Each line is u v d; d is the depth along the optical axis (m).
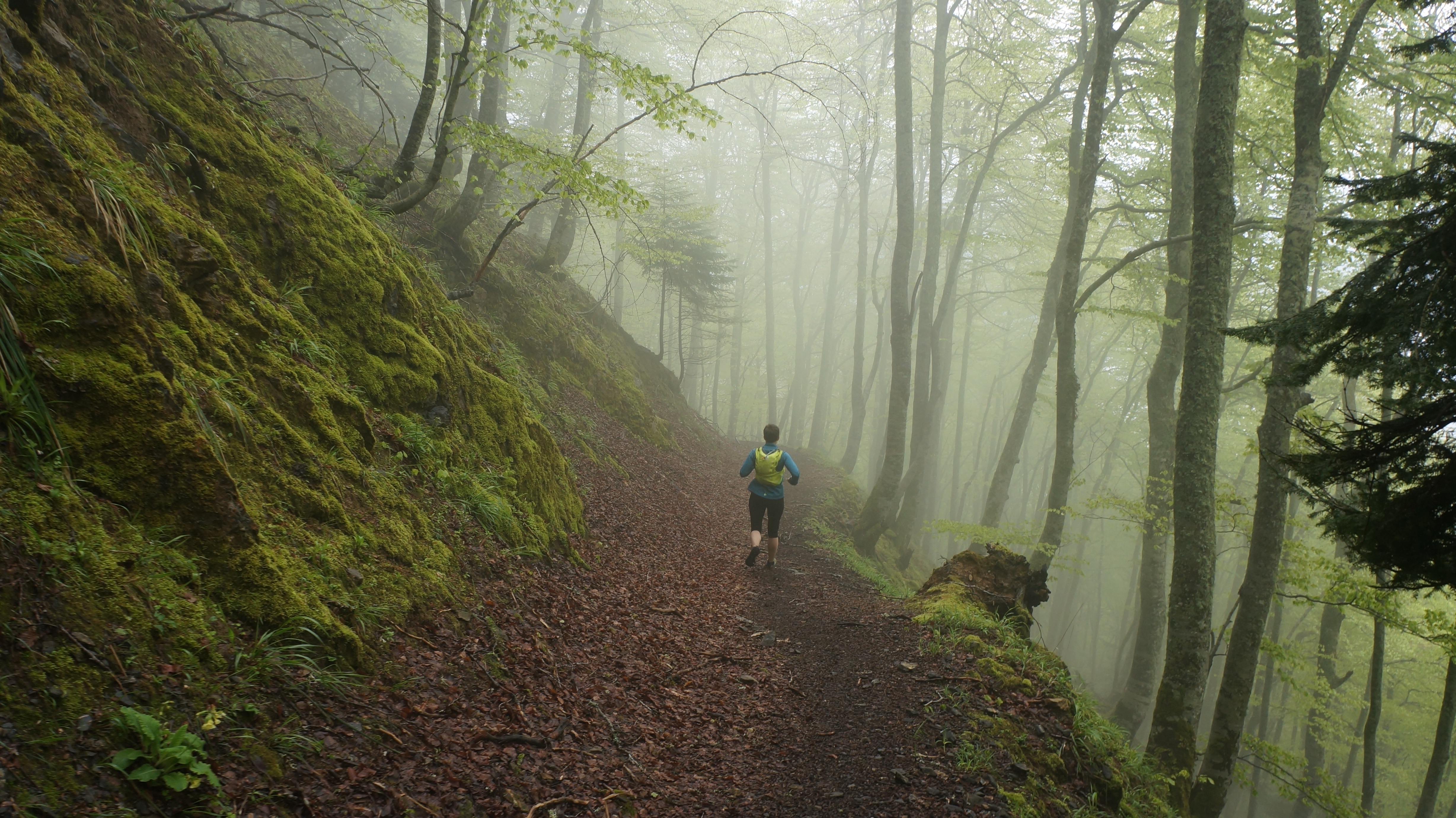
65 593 2.19
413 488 4.98
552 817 3.04
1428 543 4.00
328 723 2.75
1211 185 7.21
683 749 4.21
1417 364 3.98
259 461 3.56
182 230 4.12
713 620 6.78
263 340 4.34
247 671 2.60
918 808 3.67
